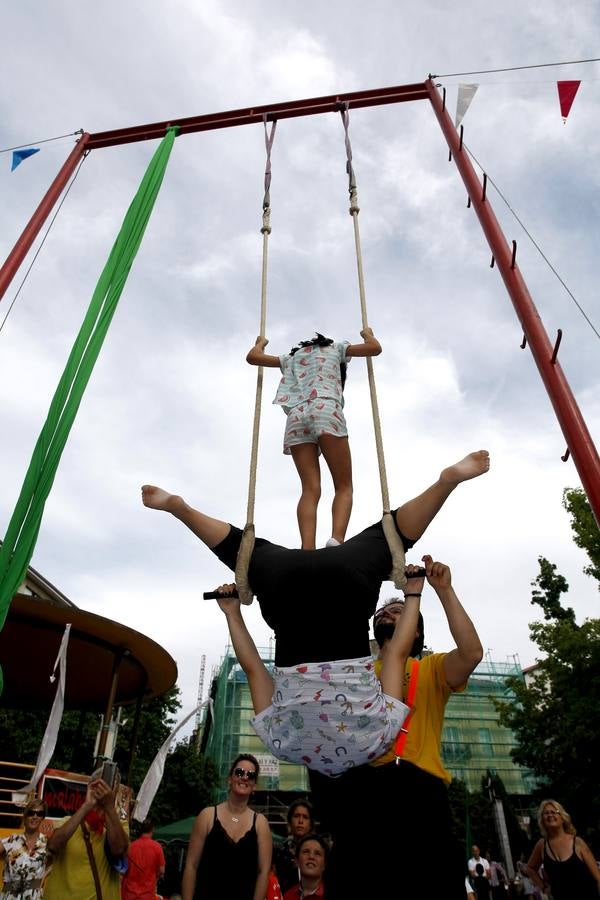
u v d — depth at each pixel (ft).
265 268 14.99
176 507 8.84
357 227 14.89
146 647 32.83
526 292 13.67
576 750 42.80
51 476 12.10
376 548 8.35
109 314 14.46
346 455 12.07
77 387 13.10
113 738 46.11
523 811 107.65
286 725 7.54
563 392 11.85
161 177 17.40
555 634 46.52
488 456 8.17
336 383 12.78
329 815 7.81
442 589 8.51
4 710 53.01
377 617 9.55
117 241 15.69
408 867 7.05
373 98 20.36
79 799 26.96
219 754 108.37
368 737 7.34
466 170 16.80
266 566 8.14
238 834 10.44
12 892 13.44
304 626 7.68
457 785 98.68
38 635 32.60
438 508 8.29
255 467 10.38
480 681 130.41
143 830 21.27
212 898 9.74
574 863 13.42
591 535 46.50
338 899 7.16
